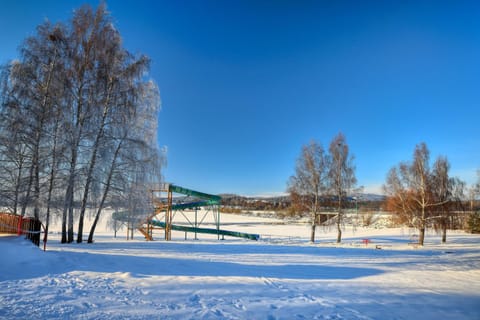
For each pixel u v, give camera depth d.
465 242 31.92
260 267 12.93
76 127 17.56
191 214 89.12
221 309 6.48
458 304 8.66
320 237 41.25
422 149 31.22
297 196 34.72
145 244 20.45
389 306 7.95
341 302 7.92
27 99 16.52
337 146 34.78
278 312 6.61
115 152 19.00
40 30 17.42
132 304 6.36
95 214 19.77
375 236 41.03
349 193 34.22
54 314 5.44
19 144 16.42
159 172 20.62
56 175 17.06
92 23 18.94
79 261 10.52
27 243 10.81
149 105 20.59
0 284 7.19
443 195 30.34
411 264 17.02
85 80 18.41
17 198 16.38
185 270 10.83
